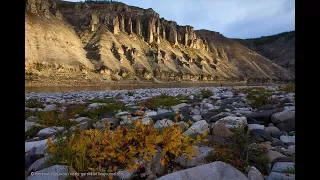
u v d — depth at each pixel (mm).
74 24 148875
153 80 125062
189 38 196000
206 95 17391
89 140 3439
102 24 149750
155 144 3299
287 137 4863
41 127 6141
